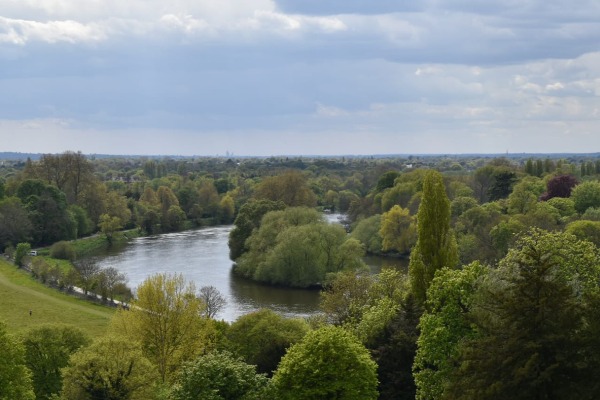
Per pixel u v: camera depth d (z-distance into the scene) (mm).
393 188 178500
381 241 154000
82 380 45750
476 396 31438
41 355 53531
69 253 147000
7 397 43344
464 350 35500
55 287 112250
